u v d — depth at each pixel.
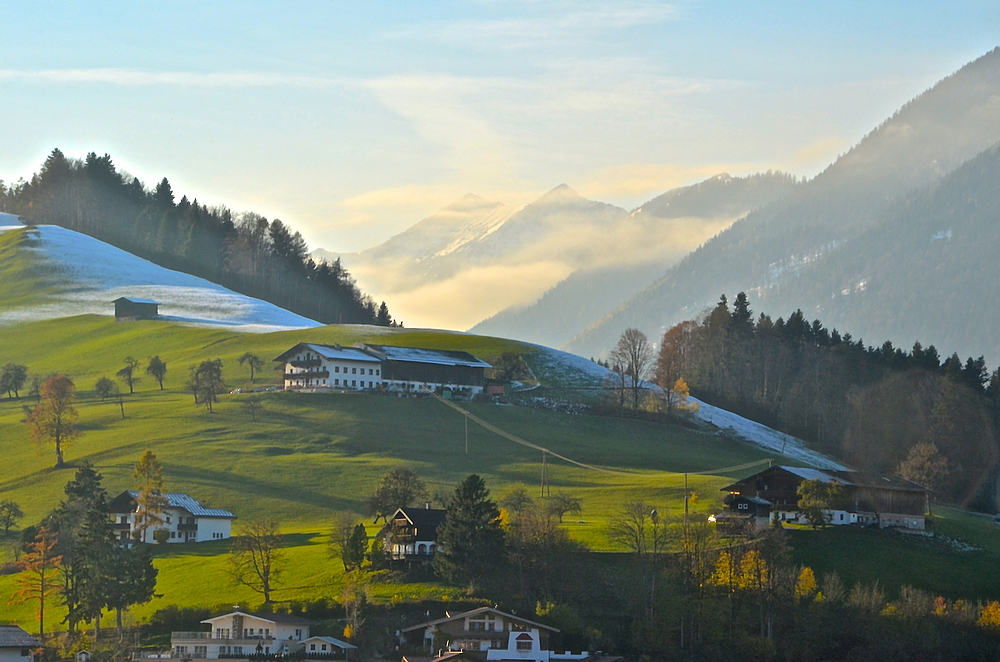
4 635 134.88
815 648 144.12
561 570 159.38
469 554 158.25
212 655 139.50
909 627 146.62
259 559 167.62
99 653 138.25
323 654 137.00
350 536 167.38
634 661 138.25
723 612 148.00
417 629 142.25
